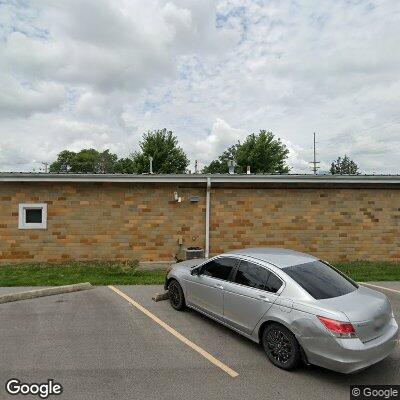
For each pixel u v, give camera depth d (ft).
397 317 20.76
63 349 15.99
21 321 19.61
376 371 14.25
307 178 37.73
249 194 38.29
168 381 13.30
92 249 37.11
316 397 12.31
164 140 132.16
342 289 15.02
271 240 38.42
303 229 38.60
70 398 12.07
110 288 27.09
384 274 32.40
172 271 22.34
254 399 12.14
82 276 30.35
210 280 18.75
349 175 37.93
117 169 190.70
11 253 36.40
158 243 37.68
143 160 128.26
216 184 37.99
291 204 38.55
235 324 16.93
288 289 14.76
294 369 14.12
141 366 14.48
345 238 38.86
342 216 38.83
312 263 16.76
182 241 37.81
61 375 13.66
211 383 13.19
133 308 22.13
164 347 16.37
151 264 36.04
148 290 26.48
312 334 13.28
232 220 38.19
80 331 18.19
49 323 19.31
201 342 16.99
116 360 14.99
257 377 13.69
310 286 14.70
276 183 38.45
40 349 15.98
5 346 16.26
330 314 13.02
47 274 30.99
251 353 15.84
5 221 36.32
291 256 17.53
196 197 37.86
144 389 12.70
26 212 36.94
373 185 39.01
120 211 37.35
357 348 12.48
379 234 39.09
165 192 37.73
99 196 37.17
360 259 38.93
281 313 14.44
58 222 36.78
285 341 14.34
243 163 139.23
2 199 36.29
